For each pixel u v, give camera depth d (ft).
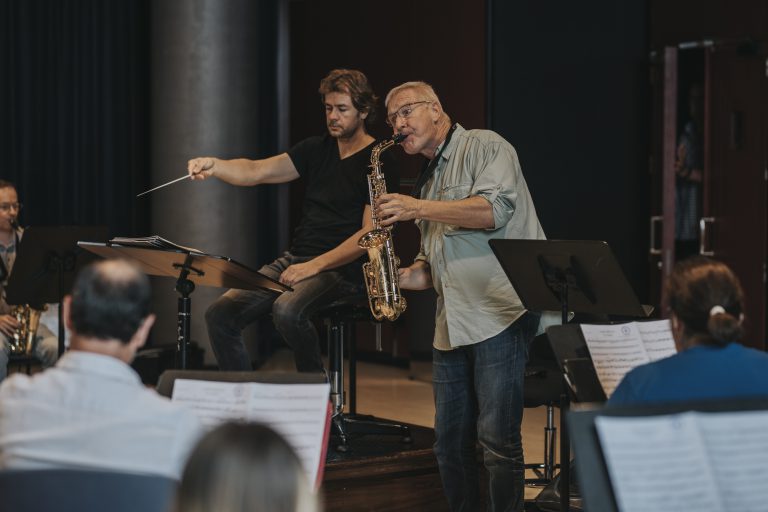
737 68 48.01
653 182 49.16
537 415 43.19
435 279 25.94
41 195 51.90
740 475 13.83
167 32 50.72
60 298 32.22
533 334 25.55
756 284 47.78
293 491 9.22
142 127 54.08
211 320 29.60
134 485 12.66
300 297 28.43
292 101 61.00
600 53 48.39
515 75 47.03
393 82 53.01
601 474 13.84
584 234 48.26
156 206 51.21
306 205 30.83
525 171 47.14
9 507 12.49
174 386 18.37
